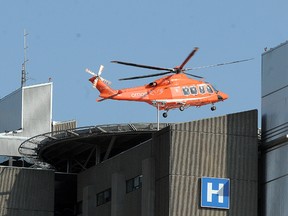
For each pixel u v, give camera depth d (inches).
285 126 6811.0
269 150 6963.6
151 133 7667.3
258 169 7022.6
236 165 6884.8
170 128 6845.5
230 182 6850.4
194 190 6801.2
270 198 6884.8
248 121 6963.6
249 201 6860.2
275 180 6855.3
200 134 6875.0
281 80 6919.3
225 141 6899.6
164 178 6855.3
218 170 6850.4
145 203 7012.8
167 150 6850.4
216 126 6904.5
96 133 7726.4
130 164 7440.9
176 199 6766.7
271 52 7057.1
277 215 6801.2
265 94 7066.9
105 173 7819.9
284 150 6806.1
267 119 7012.8
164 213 6811.0
